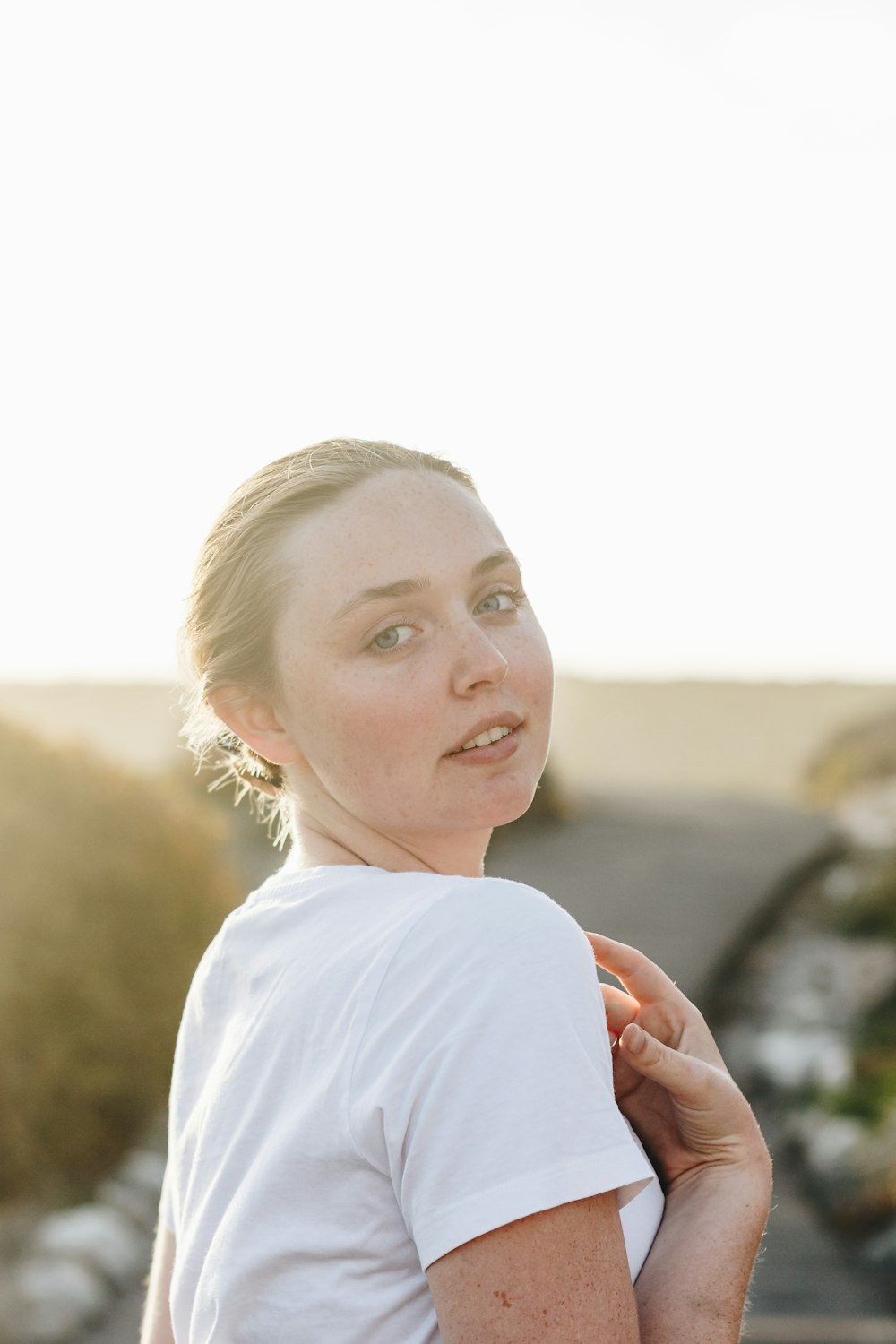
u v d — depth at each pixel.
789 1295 4.71
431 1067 1.11
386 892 1.30
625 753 29.83
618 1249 1.12
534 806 17.22
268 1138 1.24
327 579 1.36
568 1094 1.10
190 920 6.64
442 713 1.34
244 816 12.01
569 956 1.15
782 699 35.00
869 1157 5.74
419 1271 1.16
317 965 1.27
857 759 21.19
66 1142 5.73
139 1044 6.17
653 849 15.49
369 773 1.36
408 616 1.36
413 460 1.46
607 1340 1.08
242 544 1.43
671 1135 1.43
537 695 1.41
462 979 1.14
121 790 6.73
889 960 9.76
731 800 21.67
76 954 5.99
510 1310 1.07
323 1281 1.18
